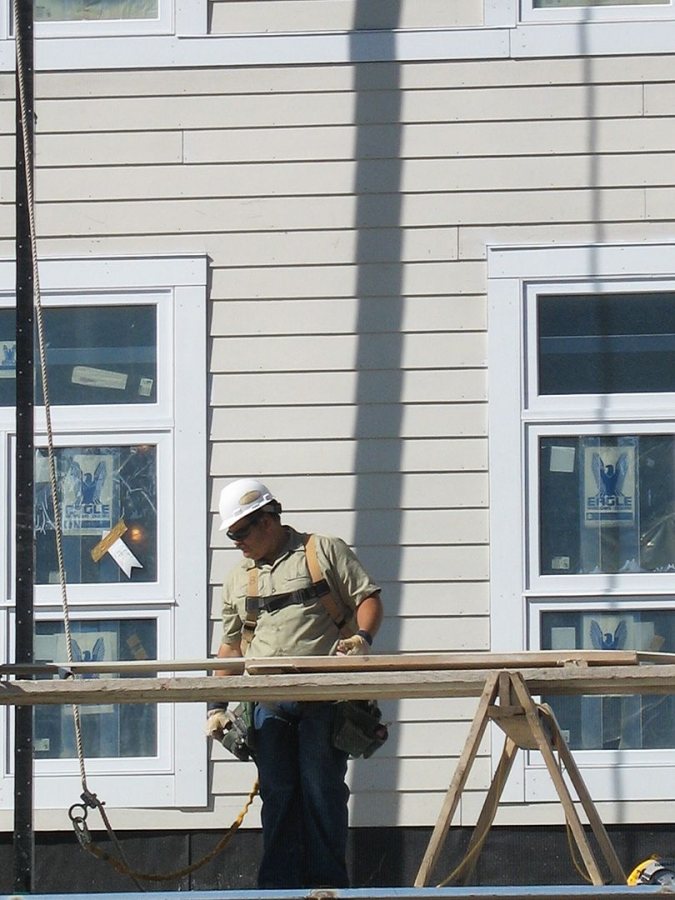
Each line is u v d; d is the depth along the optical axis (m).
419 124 25.61
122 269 25.58
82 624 25.25
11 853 24.70
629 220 25.31
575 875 24.27
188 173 25.70
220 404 25.33
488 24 25.66
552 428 25.12
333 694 17.52
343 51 25.72
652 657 19.52
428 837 24.50
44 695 17.33
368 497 25.06
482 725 17.02
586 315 25.36
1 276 25.62
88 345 25.62
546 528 25.12
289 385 25.31
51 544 25.36
